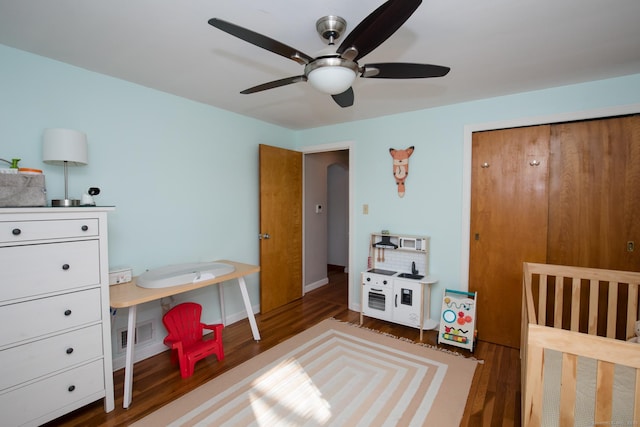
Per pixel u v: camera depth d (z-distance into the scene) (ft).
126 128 7.74
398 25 3.59
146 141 8.16
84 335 5.74
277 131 12.42
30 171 5.47
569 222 8.00
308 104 9.53
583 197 7.82
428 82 7.63
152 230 8.36
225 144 10.29
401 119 10.45
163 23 5.11
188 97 8.97
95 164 7.20
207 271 7.85
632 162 7.29
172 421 5.78
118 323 7.66
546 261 8.30
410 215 10.38
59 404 5.44
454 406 6.17
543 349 3.80
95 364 5.88
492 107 8.79
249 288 11.40
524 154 8.49
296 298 13.14
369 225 11.37
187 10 4.72
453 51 6.01
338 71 4.57
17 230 4.96
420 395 6.52
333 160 16.16
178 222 8.98
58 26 5.20
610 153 7.50
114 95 7.49
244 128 10.96
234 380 7.12
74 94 6.83
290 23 5.06
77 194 6.91
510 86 7.89
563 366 3.70
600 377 3.48
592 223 7.73
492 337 9.11
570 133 7.94
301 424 5.69
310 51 6.08
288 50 4.29
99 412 6.06
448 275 9.70
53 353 5.38
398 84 7.77
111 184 7.49
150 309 8.38
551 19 4.90
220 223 10.22
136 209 8.00
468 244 9.30
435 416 5.88
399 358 8.10
